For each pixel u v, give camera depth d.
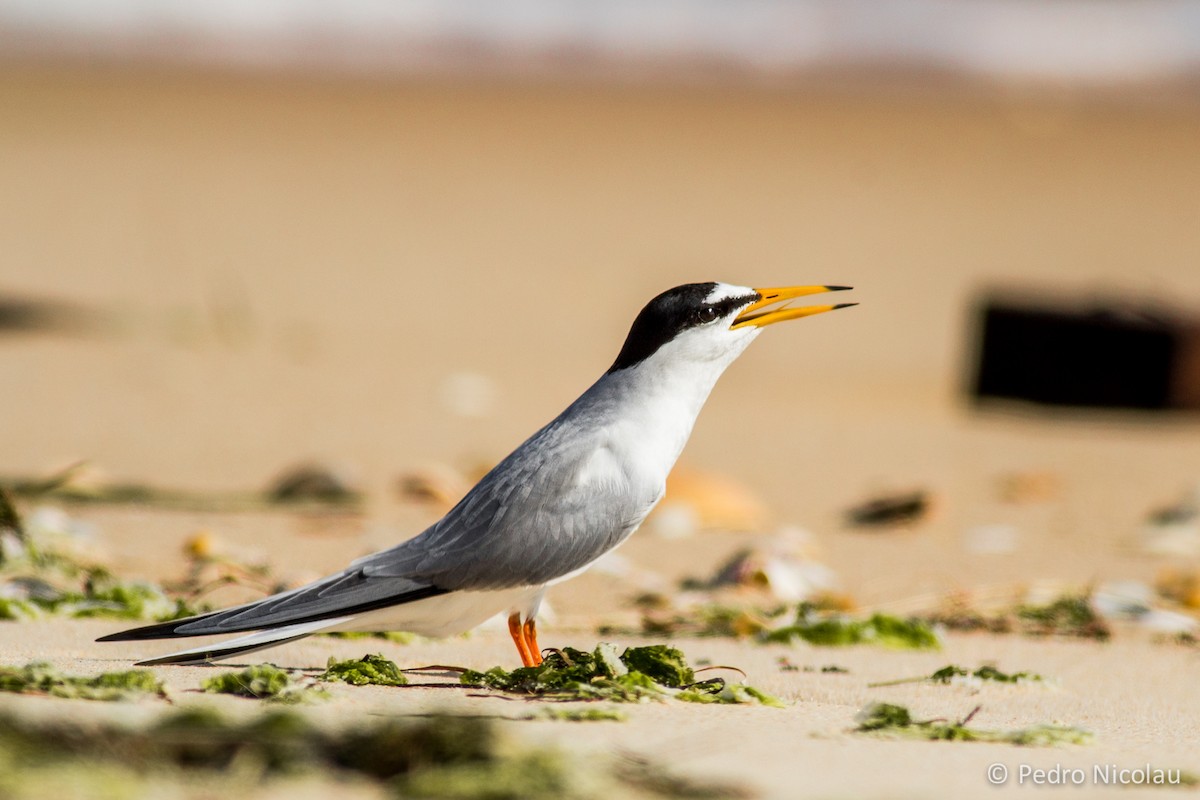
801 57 46.34
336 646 6.75
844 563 9.95
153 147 33.44
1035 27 47.44
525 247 25.38
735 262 24.47
